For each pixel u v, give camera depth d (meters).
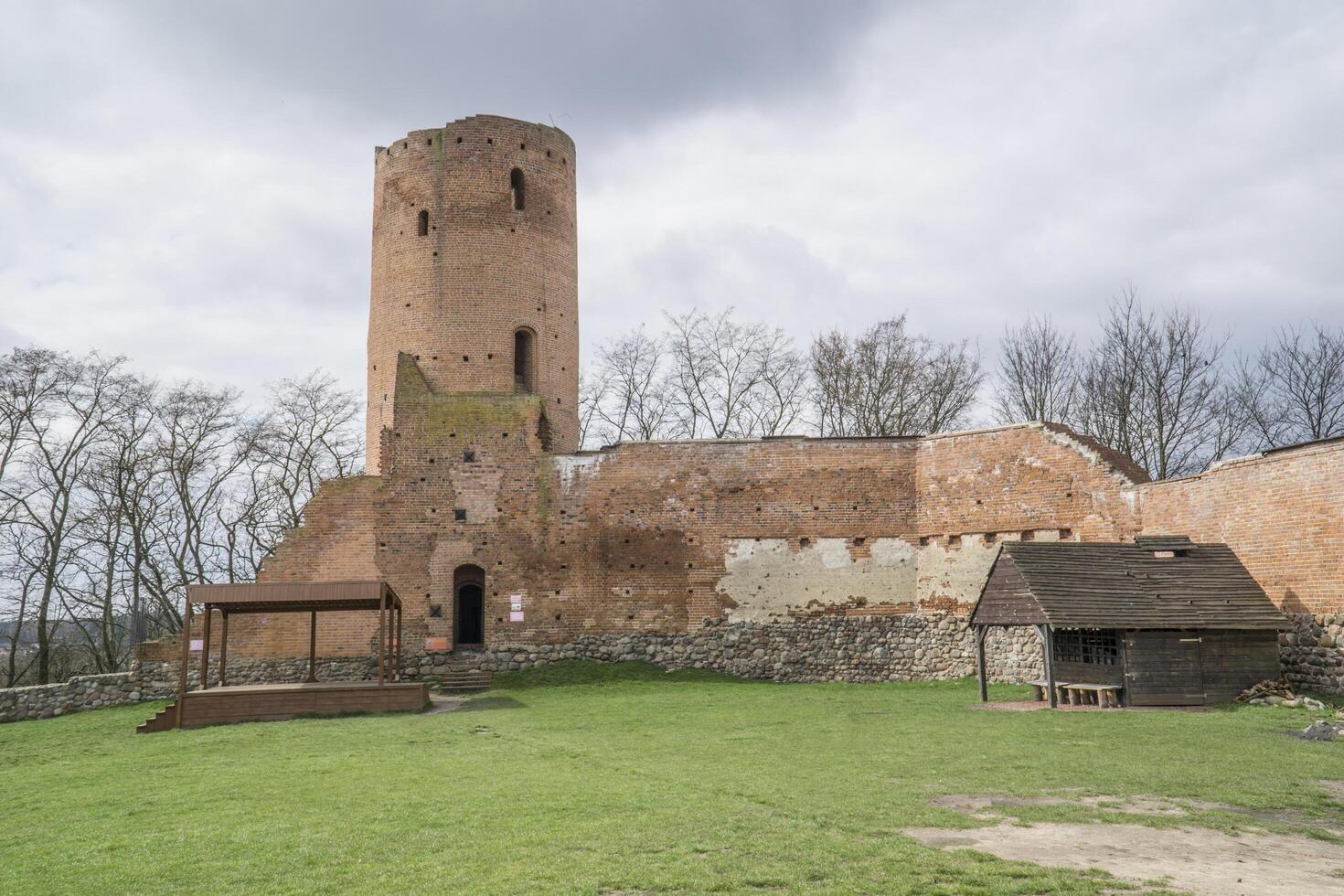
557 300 38.53
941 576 31.70
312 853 11.01
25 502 40.06
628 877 9.52
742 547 32.47
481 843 11.06
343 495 32.41
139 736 23.66
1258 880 9.05
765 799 12.75
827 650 31.88
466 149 37.75
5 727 27.39
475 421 33.12
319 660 31.36
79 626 42.91
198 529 45.38
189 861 11.00
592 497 32.78
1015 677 29.39
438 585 32.16
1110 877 9.16
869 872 9.38
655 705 25.30
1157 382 44.12
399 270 37.53
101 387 41.19
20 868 11.20
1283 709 20.14
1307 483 22.41
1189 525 25.81
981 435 31.42
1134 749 16.11
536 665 31.83
